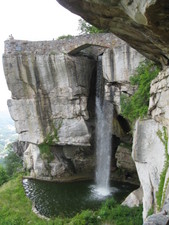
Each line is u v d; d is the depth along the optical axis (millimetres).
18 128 23016
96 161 23156
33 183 22422
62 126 21516
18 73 21000
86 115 20906
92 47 21844
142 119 11828
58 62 19828
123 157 20797
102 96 21328
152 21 5184
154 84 10516
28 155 25141
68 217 15477
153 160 10289
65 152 23500
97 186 21250
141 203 14445
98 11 6758
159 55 9234
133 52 16203
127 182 21781
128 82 16812
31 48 20469
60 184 22047
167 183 8016
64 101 20875
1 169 25406
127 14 5906
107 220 13320
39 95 21328
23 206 17391
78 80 20500
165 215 4727
